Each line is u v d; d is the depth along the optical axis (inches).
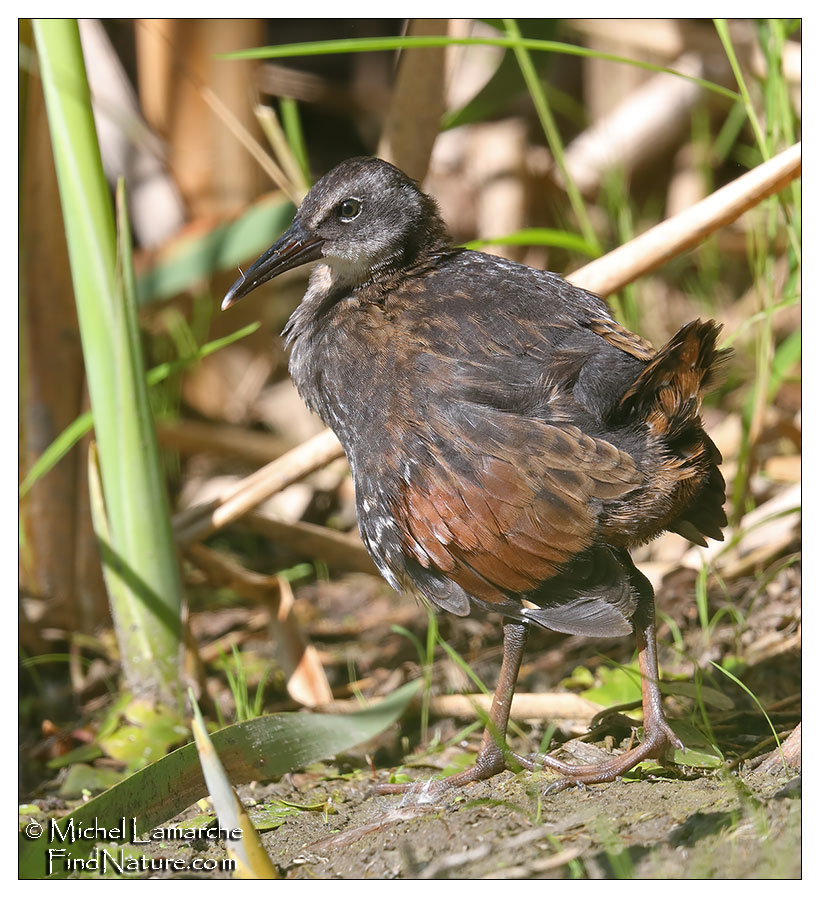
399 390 294.2
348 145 671.1
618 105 593.6
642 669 290.0
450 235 345.4
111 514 362.0
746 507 418.9
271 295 564.4
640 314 521.3
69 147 345.1
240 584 383.2
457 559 288.8
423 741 345.4
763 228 471.8
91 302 350.3
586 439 270.4
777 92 370.0
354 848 268.5
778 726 311.4
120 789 278.1
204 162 534.6
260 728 289.4
